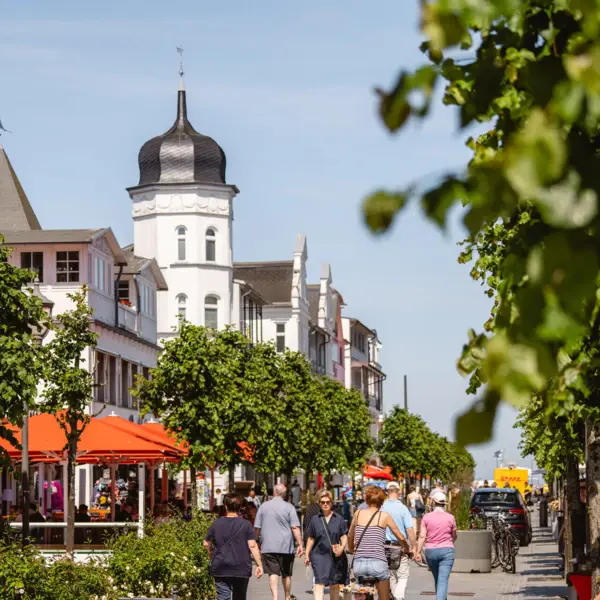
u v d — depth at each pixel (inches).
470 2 134.3
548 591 1414.9
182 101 3944.4
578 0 126.2
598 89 122.0
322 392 3034.0
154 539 1100.5
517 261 162.1
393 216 124.0
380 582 916.0
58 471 2556.6
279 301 4778.5
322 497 1029.2
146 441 1480.1
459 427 124.3
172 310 3846.0
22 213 3331.7
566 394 183.5
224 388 1924.2
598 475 768.9
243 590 938.7
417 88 131.1
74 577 864.3
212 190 3875.5
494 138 182.2
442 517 1052.5
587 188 122.0
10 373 1101.1
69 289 2765.7
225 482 3821.4
